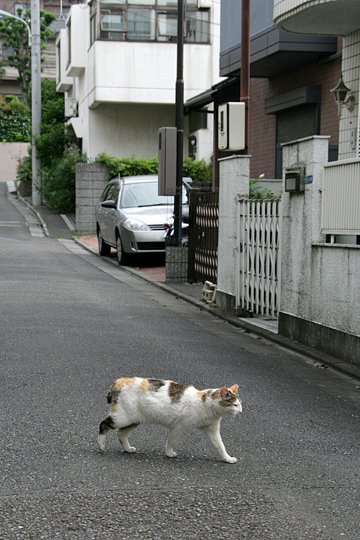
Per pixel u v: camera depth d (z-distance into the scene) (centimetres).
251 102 2112
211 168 2781
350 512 445
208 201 1438
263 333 1020
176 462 519
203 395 509
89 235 2614
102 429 530
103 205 1909
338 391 747
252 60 1753
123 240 1784
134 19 2911
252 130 2109
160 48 2930
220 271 1238
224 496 461
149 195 1894
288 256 985
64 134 3425
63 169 3127
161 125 3161
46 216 3069
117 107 3119
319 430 609
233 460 523
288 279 987
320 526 424
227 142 1238
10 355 813
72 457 520
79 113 3422
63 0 6178
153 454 534
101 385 705
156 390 516
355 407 689
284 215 992
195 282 1525
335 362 848
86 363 789
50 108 3972
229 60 2011
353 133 1308
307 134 1780
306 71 1773
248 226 1118
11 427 578
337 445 573
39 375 734
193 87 2959
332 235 887
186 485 476
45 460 512
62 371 752
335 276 867
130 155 3150
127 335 950
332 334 877
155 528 413
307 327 936
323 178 890
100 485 471
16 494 453
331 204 870
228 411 503
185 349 891
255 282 1099
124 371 762
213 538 403
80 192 2672
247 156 1141
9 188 4522
